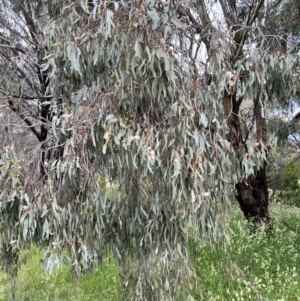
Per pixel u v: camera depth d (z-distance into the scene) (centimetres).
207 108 185
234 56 229
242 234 412
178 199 169
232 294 305
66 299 343
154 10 150
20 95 302
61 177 188
